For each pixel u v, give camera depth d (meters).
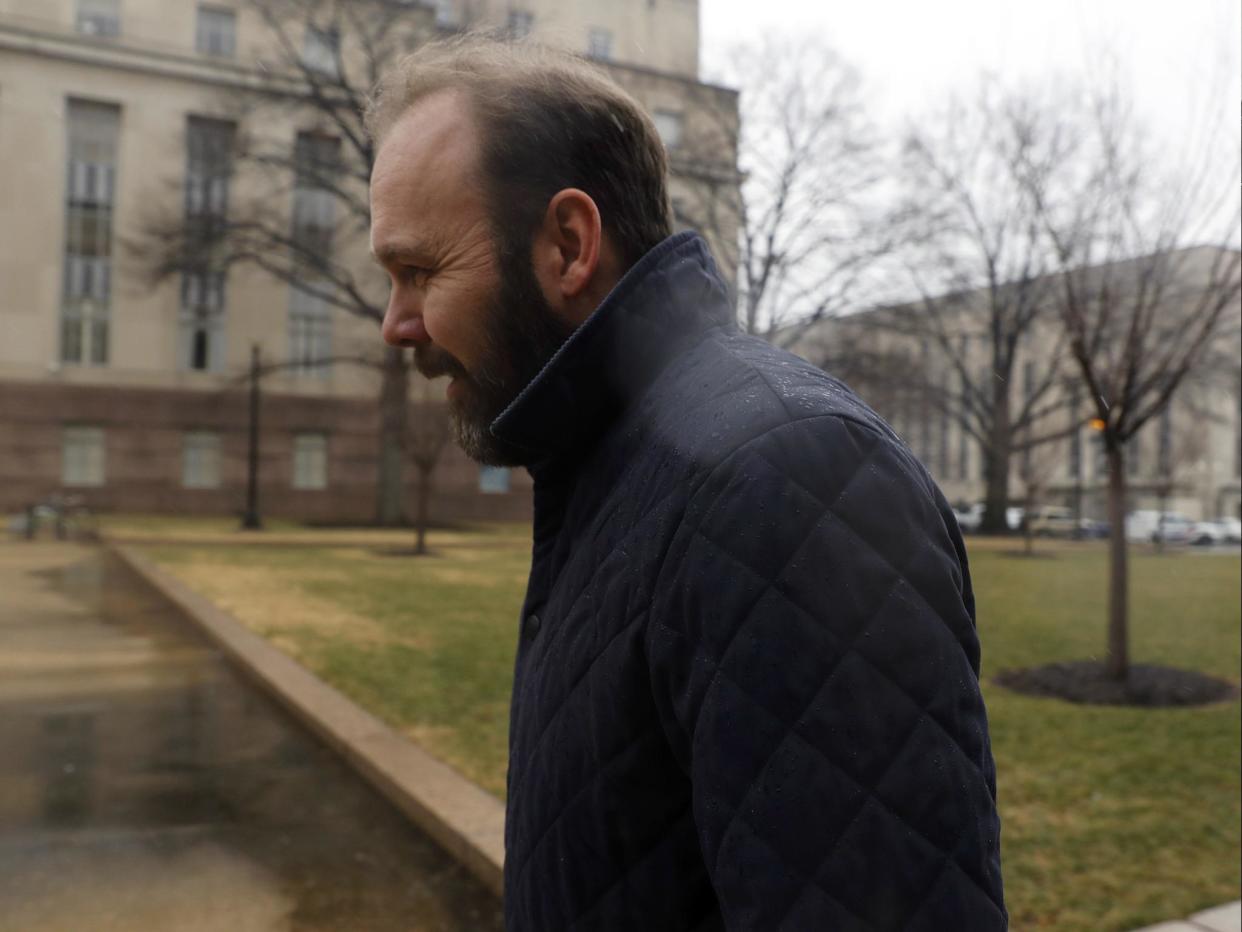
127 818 4.55
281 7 28.66
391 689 6.68
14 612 11.23
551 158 1.05
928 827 0.74
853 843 0.73
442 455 38.72
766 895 0.74
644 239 1.10
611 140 1.07
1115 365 7.24
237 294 36.12
